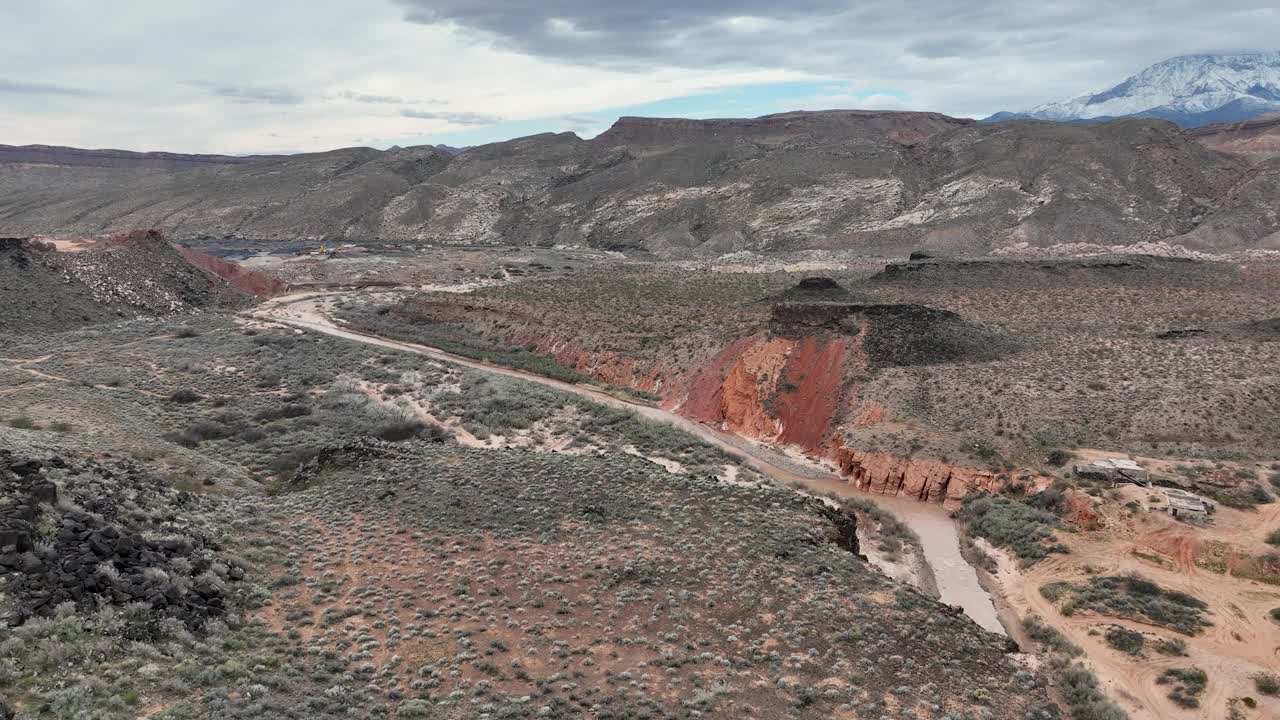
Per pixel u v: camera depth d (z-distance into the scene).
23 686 19.80
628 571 33.16
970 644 30.73
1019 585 42.94
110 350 85.50
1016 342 73.69
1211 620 37.31
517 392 77.25
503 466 45.84
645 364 87.06
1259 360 63.56
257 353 88.25
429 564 33.31
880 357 69.31
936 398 62.94
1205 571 41.84
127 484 35.78
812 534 38.97
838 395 67.69
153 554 28.25
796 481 58.78
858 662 27.88
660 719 23.20
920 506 54.22
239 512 37.34
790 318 76.19
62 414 53.41
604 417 70.31
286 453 55.28
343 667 25.08
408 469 45.09
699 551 35.75
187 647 24.02
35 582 24.09
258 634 26.44
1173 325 82.56
